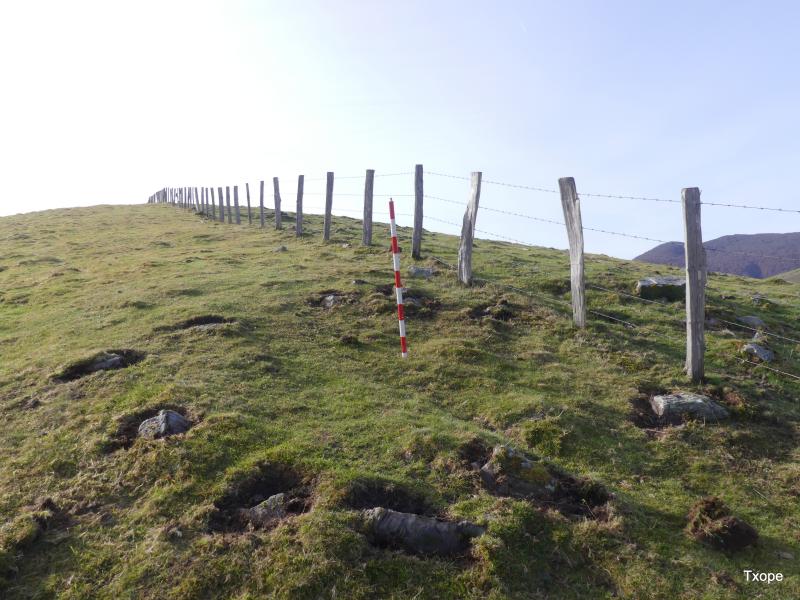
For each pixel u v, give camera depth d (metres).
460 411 9.37
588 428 8.71
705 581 5.83
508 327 12.94
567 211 12.79
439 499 6.75
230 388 9.48
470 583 5.55
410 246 21.80
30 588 5.52
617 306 14.68
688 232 10.09
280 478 7.18
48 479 7.18
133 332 12.49
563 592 5.62
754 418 9.14
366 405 9.10
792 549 6.41
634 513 6.78
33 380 10.29
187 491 6.81
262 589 5.39
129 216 42.31
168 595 5.37
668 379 10.41
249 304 14.28
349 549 5.79
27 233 33.06
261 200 30.75
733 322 13.88
